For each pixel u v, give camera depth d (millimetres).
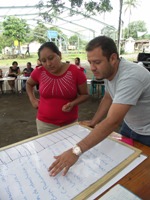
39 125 1539
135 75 887
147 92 977
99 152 887
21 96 5953
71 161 755
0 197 660
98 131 799
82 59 14633
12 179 738
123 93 860
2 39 19281
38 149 920
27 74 6426
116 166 793
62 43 17344
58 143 966
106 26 8984
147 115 1100
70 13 7270
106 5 6230
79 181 719
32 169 787
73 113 1491
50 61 1303
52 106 1447
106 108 1207
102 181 716
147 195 670
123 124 1320
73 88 1418
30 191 683
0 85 6355
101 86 5699
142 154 880
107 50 837
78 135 1038
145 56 5098
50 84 1406
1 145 2896
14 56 18547
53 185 706
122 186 697
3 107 4855
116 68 936
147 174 760
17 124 3727
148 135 1164
